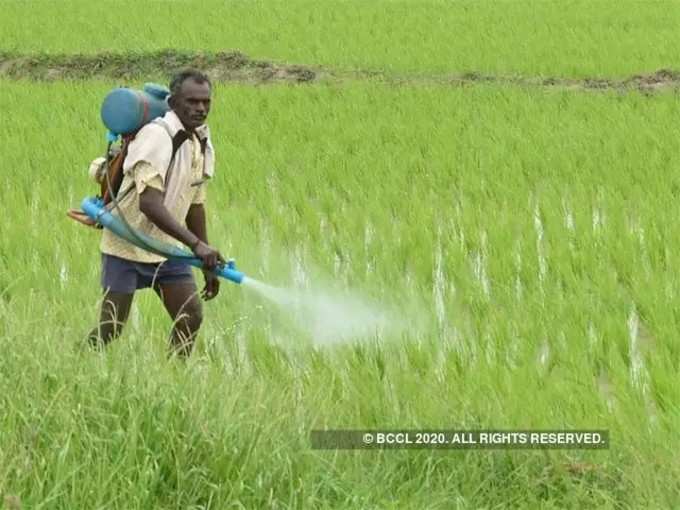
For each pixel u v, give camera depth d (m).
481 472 4.75
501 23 22.28
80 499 4.00
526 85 15.83
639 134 12.01
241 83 16.58
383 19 23.08
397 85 15.66
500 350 6.16
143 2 26.12
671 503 4.45
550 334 6.49
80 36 20.47
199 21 22.67
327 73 16.95
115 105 5.30
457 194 10.07
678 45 19.06
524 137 12.02
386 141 12.11
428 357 5.92
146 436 4.29
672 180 10.16
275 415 4.68
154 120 5.34
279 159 11.09
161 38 20.27
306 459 4.47
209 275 5.64
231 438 4.34
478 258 8.38
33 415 4.26
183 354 5.57
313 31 21.17
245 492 4.22
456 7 25.27
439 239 8.62
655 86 15.69
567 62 17.30
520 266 7.86
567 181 10.38
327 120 13.01
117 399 4.41
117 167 5.40
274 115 13.33
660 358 5.87
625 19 22.81
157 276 5.59
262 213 9.43
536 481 4.70
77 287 7.05
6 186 10.09
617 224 8.82
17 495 3.93
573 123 12.71
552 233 8.62
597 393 5.41
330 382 5.50
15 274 7.27
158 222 5.30
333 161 10.95
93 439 4.18
